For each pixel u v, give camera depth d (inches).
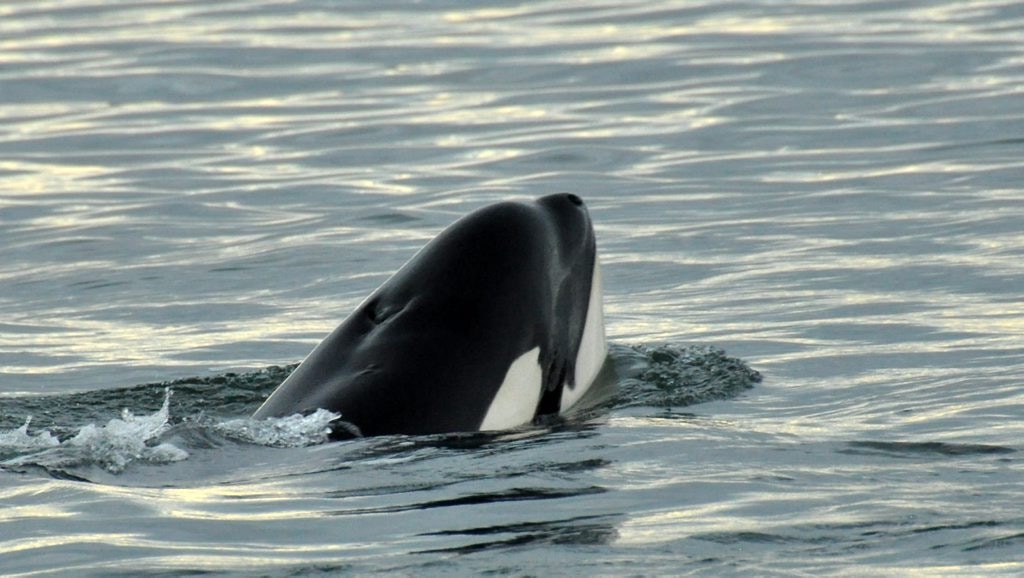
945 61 3314.5
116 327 1968.5
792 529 1049.5
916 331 1740.9
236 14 4293.8
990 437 1300.4
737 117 2997.0
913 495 1120.8
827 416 1413.6
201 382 1656.0
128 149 2982.3
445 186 2635.3
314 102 3302.2
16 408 1571.1
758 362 1654.8
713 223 2340.1
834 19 3838.6
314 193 2632.9
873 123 2893.7
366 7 4345.5
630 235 2298.2
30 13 4387.3
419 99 3284.9
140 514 1119.0
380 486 1163.9
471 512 1098.1
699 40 3693.4
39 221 2524.6
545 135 2940.5
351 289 2097.7
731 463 1219.9
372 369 1333.7
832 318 1823.3
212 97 3376.0
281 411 1323.8
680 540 1028.5
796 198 2456.9
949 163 2600.9
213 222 2482.8
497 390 1332.4
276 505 1129.4
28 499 1160.8
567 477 1178.6
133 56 3754.9
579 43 3737.7
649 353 1642.5
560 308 1413.6
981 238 2148.1
